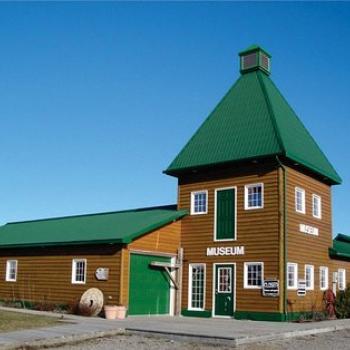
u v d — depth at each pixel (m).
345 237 35.22
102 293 24.95
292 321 23.88
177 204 28.55
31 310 26.70
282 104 29.20
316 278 26.81
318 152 29.20
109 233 25.92
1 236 33.75
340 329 21.83
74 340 16.98
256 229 25.16
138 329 18.59
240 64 30.44
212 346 16.44
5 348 14.92
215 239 26.56
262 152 25.27
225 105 29.36
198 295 26.67
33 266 29.41
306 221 26.45
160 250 26.61
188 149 28.72
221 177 27.03
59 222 34.06
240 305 24.97
